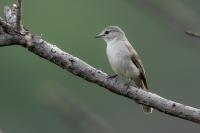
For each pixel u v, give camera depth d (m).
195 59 20.91
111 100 19.98
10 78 22.45
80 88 20.59
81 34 22.75
